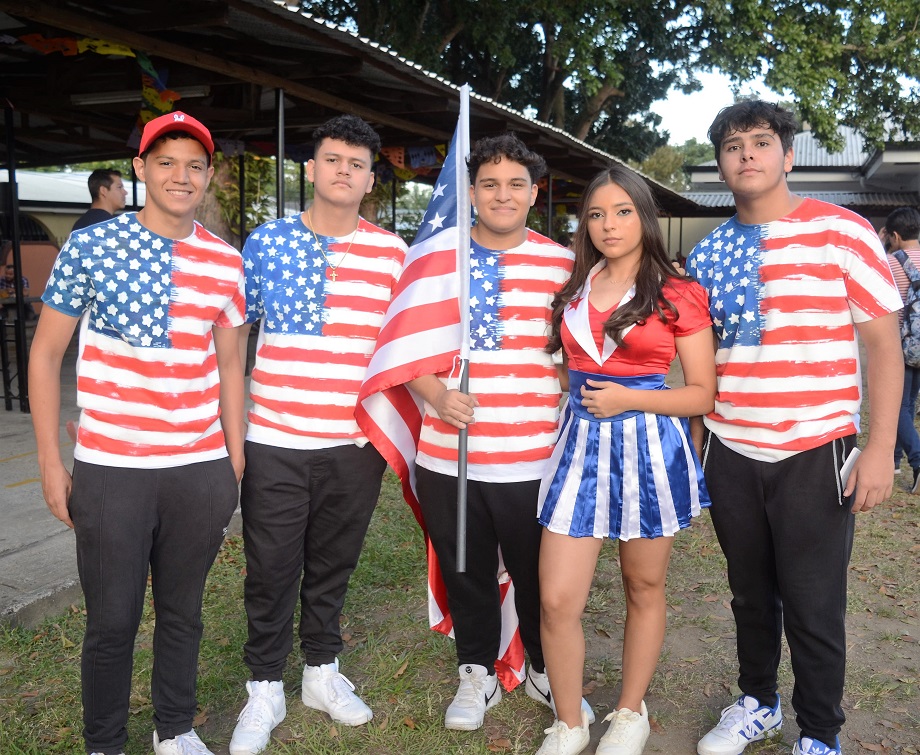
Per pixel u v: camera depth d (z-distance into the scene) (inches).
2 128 369.4
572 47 576.7
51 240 754.8
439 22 611.8
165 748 98.1
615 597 154.8
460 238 100.7
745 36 623.2
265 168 486.3
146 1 188.7
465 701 111.8
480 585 110.0
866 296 91.0
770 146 92.4
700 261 100.7
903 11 633.6
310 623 113.5
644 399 95.7
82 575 91.6
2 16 210.2
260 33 209.8
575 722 101.7
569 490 97.5
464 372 100.1
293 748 106.0
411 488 115.0
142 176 90.7
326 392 105.7
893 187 947.3
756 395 95.5
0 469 205.3
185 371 92.2
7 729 106.7
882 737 110.1
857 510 94.5
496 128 331.9
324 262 106.4
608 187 95.4
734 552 101.0
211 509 95.0
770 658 105.3
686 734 110.9
